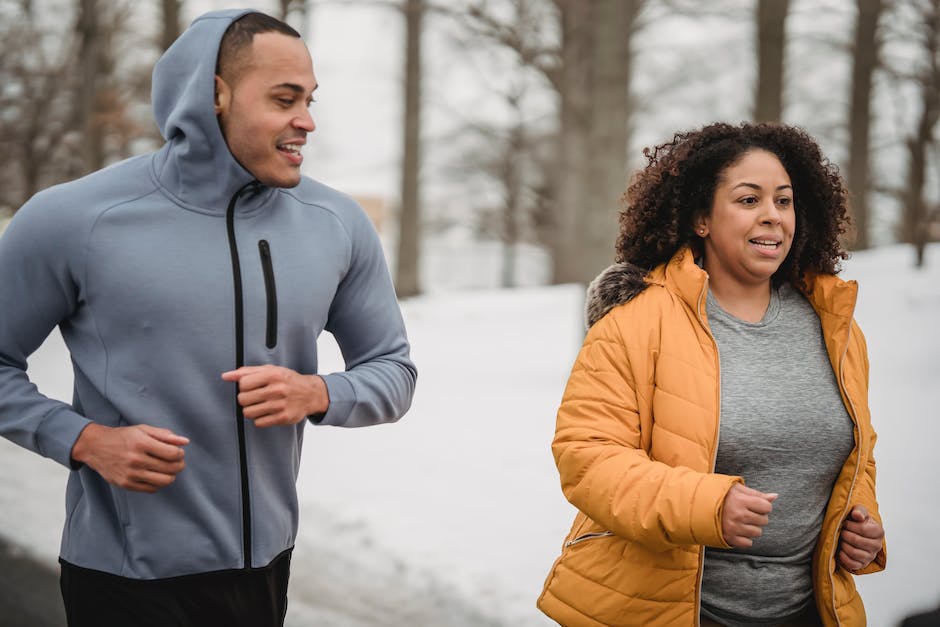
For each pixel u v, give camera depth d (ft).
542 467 20.68
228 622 7.36
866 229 65.62
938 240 64.59
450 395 29.45
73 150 62.59
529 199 96.17
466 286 107.76
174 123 7.00
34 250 6.85
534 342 45.34
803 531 7.43
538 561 15.46
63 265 6.88
